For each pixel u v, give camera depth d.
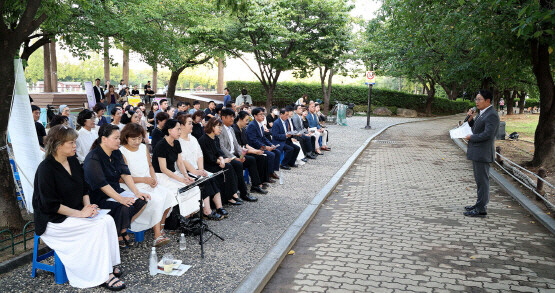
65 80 83.81
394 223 5.98
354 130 19.45
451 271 4.31
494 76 15.13
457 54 15.09
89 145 6.51
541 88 9.57
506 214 6.43
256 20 17.88
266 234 5.26
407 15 11.24
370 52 25.78
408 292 3.84
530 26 6.54
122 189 4.70
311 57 20.53
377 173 9.88
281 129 9.80
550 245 5.09
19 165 5.56
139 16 15.80
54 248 3.73
